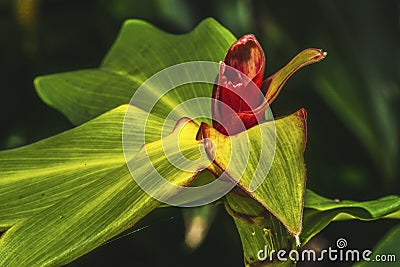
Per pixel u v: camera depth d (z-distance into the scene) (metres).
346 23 1.39
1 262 0.86
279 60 1.48
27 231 0.87
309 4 1.42
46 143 0.94
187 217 1.36
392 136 1.34
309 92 1.54
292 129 0.87
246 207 0.91
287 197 0.84
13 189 0.91
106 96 1.05
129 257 1.44
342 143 1.53
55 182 0.91
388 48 1.38
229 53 0.92
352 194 1.50
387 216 0.97
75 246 0.86
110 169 0.92
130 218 0.86
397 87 1.37
